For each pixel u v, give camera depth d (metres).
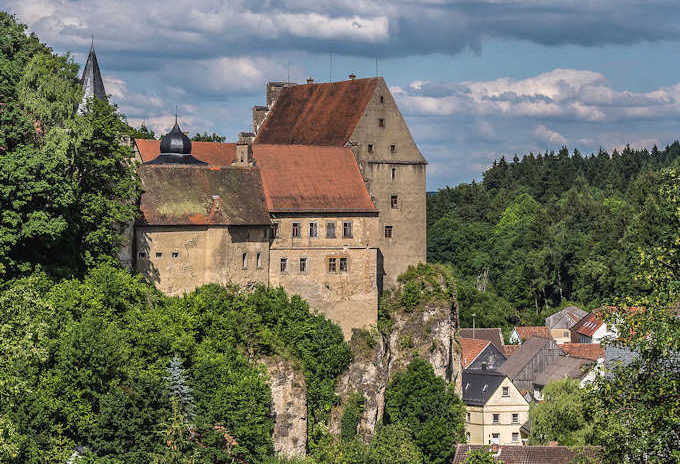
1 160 133.75
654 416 77.50
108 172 153.62
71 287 138.88
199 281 162.38
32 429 115.75
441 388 186.25
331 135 195.88
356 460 165.38
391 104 196.88
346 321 179.62
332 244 178.12
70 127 144.38
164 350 142.38
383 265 193.88
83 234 149.50
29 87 143.38
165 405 133.25
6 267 136.38
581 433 157.38
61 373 123.94
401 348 190.38
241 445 143.12
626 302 82.94
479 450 143.12
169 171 166.38
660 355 80.31
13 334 111.38
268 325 167.38
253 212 169.38
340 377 176.50
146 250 159.12
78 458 120.56
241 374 149.12
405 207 196.38
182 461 130.00
